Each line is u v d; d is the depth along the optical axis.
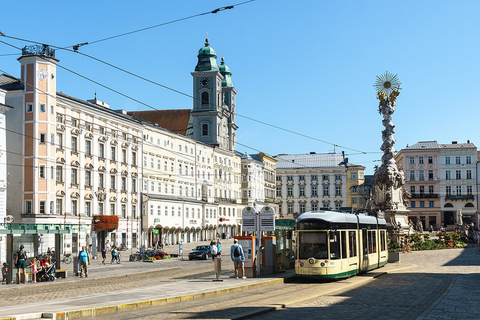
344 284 27.02
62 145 62.22
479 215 120.75
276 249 32.19
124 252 70.31
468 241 66.81
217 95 117.06
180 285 25.53
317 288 25.39
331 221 28.59
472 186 121.94
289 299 21.14
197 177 99.56
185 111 120.38
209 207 102.44
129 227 75.62
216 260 27.50
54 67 60.50
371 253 34.50
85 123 66.81
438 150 123.50
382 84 58.31
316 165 142.50
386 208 55.94
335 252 28.48
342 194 139.50
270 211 30.27
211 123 115.31
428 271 35.53
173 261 54.12
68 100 63.09
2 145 52.44
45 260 33.06
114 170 72.62
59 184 61.53
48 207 58.81
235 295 23.00
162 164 86.56
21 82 59.16
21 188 58.50
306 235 28.55
